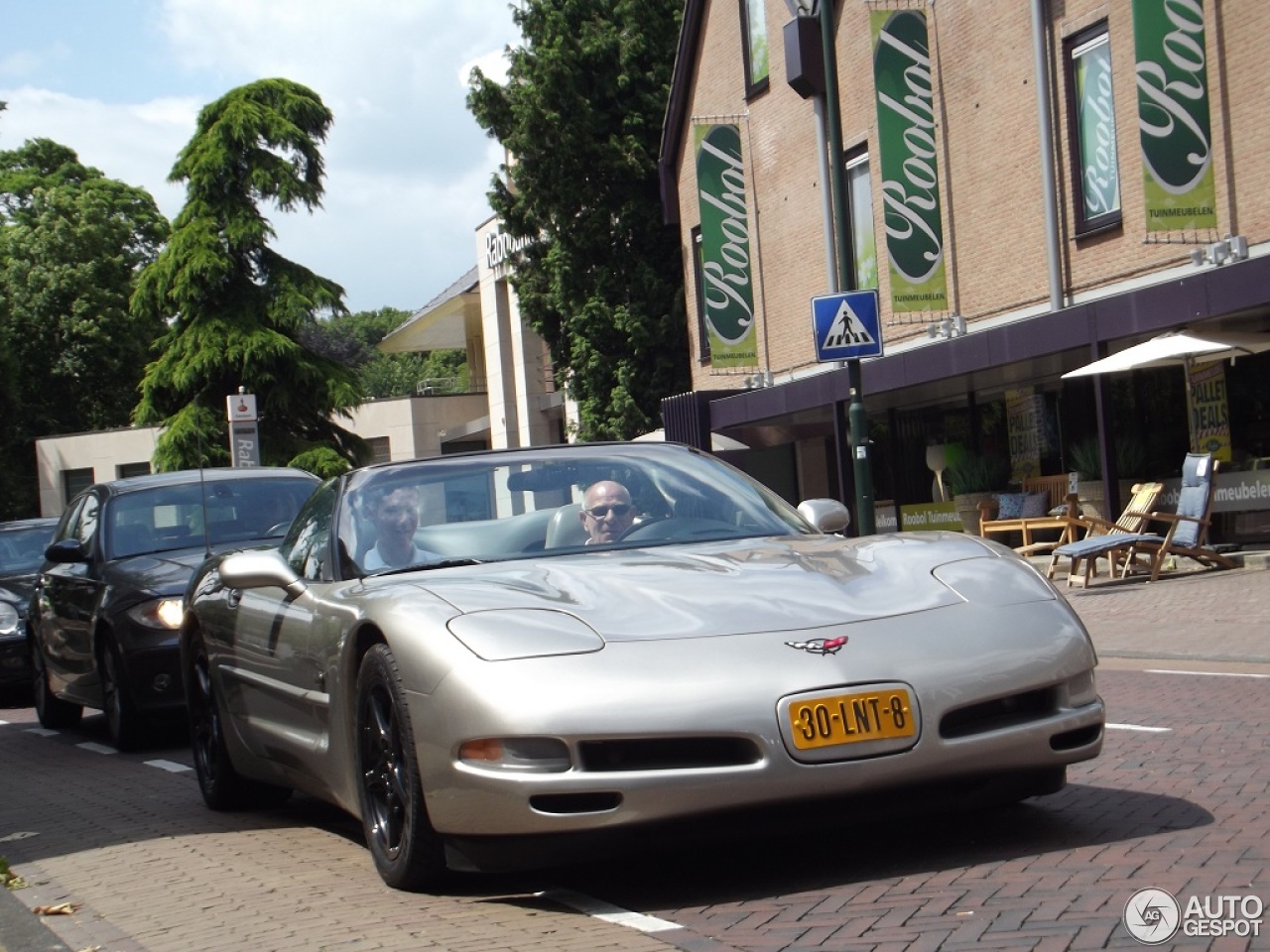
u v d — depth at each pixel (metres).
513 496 5.90
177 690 9.70
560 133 31.50
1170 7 16.14
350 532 5.79
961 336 20.05
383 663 4.77
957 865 4.61
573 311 32.50
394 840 4.91
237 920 4.79
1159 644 10.78
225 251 41.59
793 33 24.03
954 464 21.45
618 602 4.74
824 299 15.28
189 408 41.31
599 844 4.32
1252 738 6.68
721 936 4.04
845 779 4.30
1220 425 17.52
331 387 42.00
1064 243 19.12
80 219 64.12
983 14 20.22
